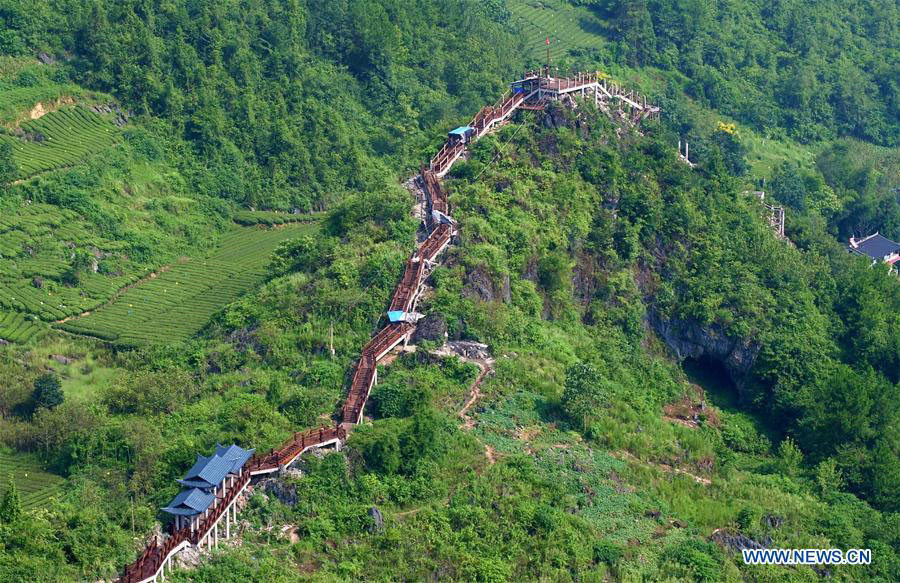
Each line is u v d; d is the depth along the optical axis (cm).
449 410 13950
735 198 18812
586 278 16788
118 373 16012
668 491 13850
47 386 14825
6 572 10956
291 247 16462
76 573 11250
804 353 16750
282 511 12244
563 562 12325
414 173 17425
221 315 16075
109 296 18488
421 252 15600
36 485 13488
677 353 16950
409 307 15000
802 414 16075
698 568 12688
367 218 16338
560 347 15550
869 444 15688
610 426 14525
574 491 13325
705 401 16575
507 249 16212
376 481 12725
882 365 17450
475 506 12706
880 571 13475
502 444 13688
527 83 18575
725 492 14212
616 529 13025
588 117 18112
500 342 15175
